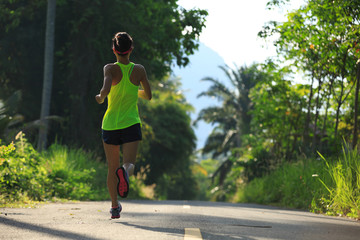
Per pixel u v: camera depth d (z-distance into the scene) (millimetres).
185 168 53156
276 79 21750
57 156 15672
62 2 23375
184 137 39906
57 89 25484
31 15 24422
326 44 14969
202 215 7121
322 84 18906
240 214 7922
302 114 22547
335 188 10477
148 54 25734
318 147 17094
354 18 13383
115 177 5742
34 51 25234
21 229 4793
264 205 15414
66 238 4234
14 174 10984
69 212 7230
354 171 9961
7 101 16500
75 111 23328
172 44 24469
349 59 15008
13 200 9688
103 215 6707
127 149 5418
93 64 23641
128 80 5480
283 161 21062
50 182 13453
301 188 13742
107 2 23844
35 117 25219
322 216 8750
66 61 24844
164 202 12781
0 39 24719
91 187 16812
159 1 24312
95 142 23734
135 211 7766
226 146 50688
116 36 5523
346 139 16656
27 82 25297
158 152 39500
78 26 23672
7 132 14789
